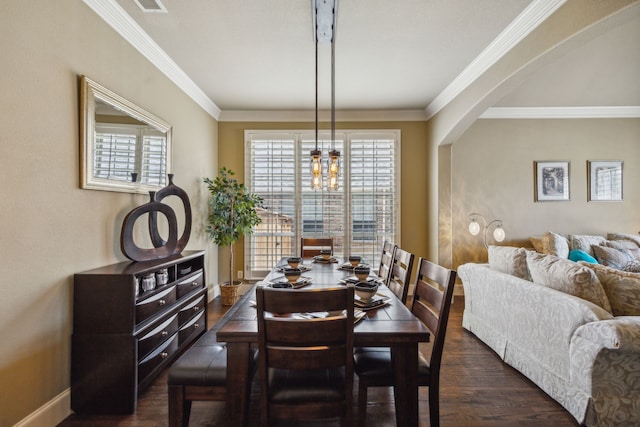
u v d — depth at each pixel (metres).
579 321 1.76
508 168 4.54
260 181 4.53
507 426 1.76
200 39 2.64
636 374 1.67
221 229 3.94
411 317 1.52
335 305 1.22
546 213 4.54
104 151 2.12
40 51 1.66
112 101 2.19
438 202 4.14
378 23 2.41
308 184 4.53
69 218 1.86
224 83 3.54
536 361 2.13
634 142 4.54
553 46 2.14
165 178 2.94
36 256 1.64
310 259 3.26
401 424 1.42
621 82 3.79
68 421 1.80
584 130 4.54
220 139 4.50
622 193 4.53
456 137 3.92
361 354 1.67
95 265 2.07
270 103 4.18
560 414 1.86
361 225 4.52
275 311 1.21
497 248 2.80
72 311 1.87
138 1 2.14
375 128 4.52
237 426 1.38
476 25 2.44
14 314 1.53
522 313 2.28
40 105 1.66
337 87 3.65
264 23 2.42
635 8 1.70
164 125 2.91
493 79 2.84
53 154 1.74
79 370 1.85
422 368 1.57
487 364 2.47
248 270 4.52
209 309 3.83
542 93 4.05
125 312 1.86
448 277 1.53
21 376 1.57
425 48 2.79
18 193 1.55
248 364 1.38
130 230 2.20
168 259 2.48
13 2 1.51
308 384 1.33
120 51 2.34
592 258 3.83
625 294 1.83
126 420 1.81
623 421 1.65
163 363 2.24
